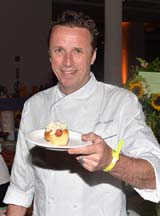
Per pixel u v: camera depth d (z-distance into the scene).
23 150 1.68
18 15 9.05
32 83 9.26
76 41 1.37
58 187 1.49
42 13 9.35
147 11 12.59
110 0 7.19
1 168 2.41
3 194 2.33
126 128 1.38
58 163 1.49
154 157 1.22
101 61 9.82
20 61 9.11
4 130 4.25
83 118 1.51
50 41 1.41
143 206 1.79
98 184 1.45
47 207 1.53
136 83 1.82
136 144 1.29
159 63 1.87
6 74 8.98
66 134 1.18
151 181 1.18
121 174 1.14
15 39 9.05
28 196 1.72
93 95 1.53
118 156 1.11
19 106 4.98
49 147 1.10
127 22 14.95
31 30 9.23
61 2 11.08
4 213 2.03
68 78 1.46
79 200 1.47
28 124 1.66
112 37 7.22
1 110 4.86
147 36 18.48
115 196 1.45
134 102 1.44
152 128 1.78
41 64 9.38
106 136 1.43
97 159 1.06
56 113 1.56
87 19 1.38
